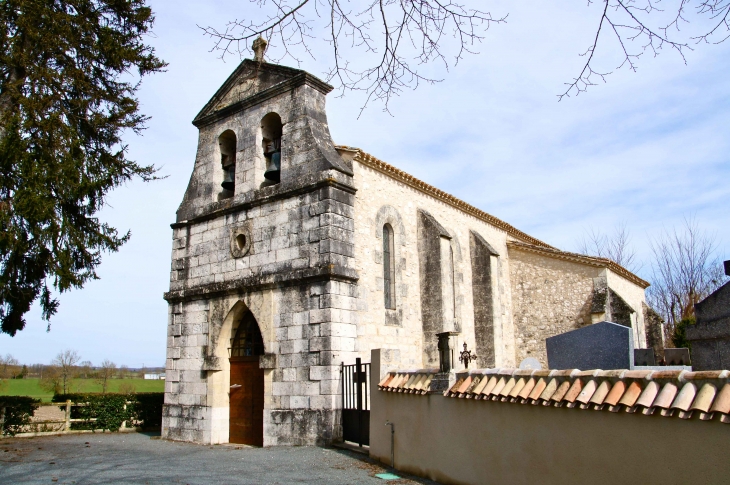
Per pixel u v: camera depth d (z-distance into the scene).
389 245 19.19
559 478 6.89
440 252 19.81
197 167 20.11
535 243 31.61
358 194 17.67
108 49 16.91
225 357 17.72
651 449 5.70
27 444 16.64
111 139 17.81
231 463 12.35
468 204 23.72
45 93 15.53
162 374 64.50
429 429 9.86
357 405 14.21
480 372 8.82
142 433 20.53
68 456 13.88
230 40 6.44
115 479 10.49
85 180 16.00
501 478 7.92
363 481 9.89
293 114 17.50
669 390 5.67
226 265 18.12
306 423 14.92
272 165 18.14
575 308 24.59
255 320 17.44
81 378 44.34
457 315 22.28
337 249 15.73
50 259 15.94
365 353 16.11
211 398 17.33
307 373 15.26
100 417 20.64
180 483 10.07
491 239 25.98
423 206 21.30
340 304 15.47
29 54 15.35
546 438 7.17
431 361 19.25
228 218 18.42
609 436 6.22
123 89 18.06
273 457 13.05
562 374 7.19
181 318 19.03
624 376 6.32
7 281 16.03
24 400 19.34
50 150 15.28
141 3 17.95
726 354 9.39
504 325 25.19
